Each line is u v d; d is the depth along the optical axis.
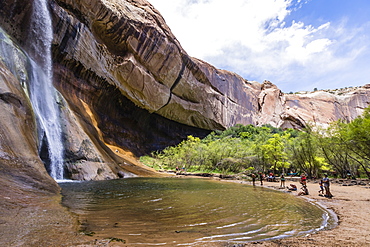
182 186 13.06
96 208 6.06
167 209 6.40
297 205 7.96
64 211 5.29
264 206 7.54
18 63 13.41
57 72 23.41
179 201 7.83
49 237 3.45
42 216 4.60
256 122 72.38
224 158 28.42
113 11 28.78
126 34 31.75
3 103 8.87
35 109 13.17
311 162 26.14
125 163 22.98
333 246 3.59
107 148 22.53
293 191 12.98
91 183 12.53
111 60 30.77
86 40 26.17
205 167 30.27
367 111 21.16
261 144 28.03
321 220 5.74
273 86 83.12
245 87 73.19
